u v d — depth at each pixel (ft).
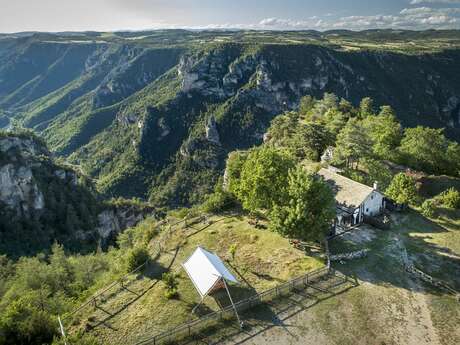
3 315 128.67
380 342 116.26
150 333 127.44
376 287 140.87
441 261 159.22
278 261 160.56
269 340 117.91
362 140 264.11
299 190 159.63
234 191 214.48
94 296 157.38
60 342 110.52
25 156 488.85
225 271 146.72
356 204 188.03
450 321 124.98
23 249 416.46
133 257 174.60
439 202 221.25
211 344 118.11
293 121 371.76
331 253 162.71
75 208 499.92
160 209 570.46
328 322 124.16
